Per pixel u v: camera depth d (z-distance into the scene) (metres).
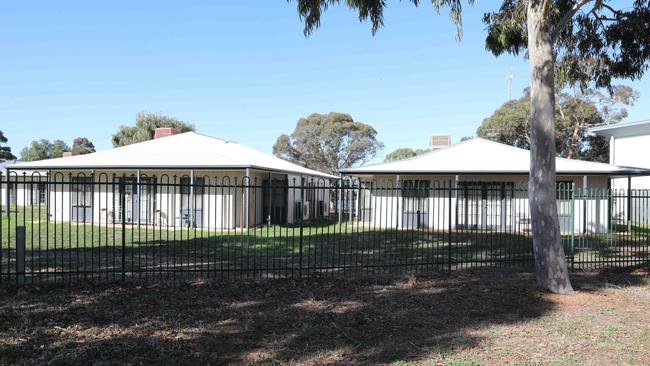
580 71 11.70
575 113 41.75
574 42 11.29
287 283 8.43
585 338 5.80
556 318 6.62
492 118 44.53
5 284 7.83
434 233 20.06
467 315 6.72
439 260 11.77
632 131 29.86
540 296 7.77
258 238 16.55
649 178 28.84
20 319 6.06
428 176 23.30
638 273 10.10
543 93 8.20
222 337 5.64
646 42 10.74
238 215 21.12
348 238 17.19
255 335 5.74
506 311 6.94
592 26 11.07
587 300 7.62
